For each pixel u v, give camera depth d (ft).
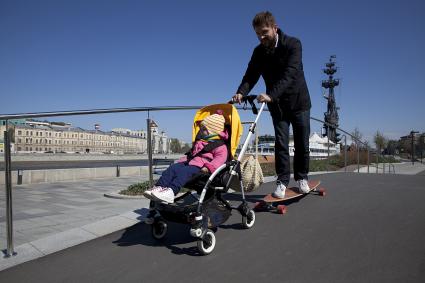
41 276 8.40
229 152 11.00
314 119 30.55
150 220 10.50
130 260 9.29
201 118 12.18
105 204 20.36
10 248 9.79
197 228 9.23
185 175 9.87
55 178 36.27
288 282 7.60
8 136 10.00
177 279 8.02
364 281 7.41
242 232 11.27
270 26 12.98
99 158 133.18
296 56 13.12
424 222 11.57
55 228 13.87
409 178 23.79
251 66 14.43
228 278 7.96
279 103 14.25
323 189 17.12
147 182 26.12
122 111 16.01
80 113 13.55
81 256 9.68
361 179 23.16
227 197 17.35
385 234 10.45
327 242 9.98
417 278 7.43
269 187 20.51
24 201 21.76
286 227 11.62
